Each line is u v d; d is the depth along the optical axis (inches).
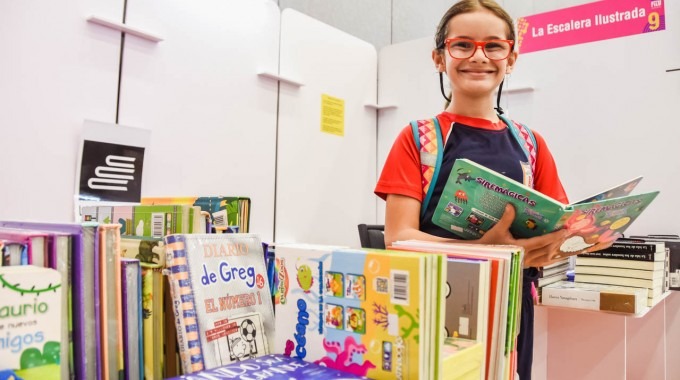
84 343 24.0
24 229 26.8
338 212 92.5
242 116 74.1
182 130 65.6
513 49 49.6
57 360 21.4
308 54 86.3
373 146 102.7
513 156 46.6
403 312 23.3
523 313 43.8
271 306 33.6
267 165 78.2
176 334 30.0
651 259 59.7
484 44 46.6
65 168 53.7
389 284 24.0
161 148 63.0
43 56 52.1
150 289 29.4
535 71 86.5
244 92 74.5
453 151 46.2
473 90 46.9
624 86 79.0
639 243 60.6
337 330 26.0
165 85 63.7
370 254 24.9
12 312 20.1
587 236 40.1
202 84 68.3
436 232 44.9
